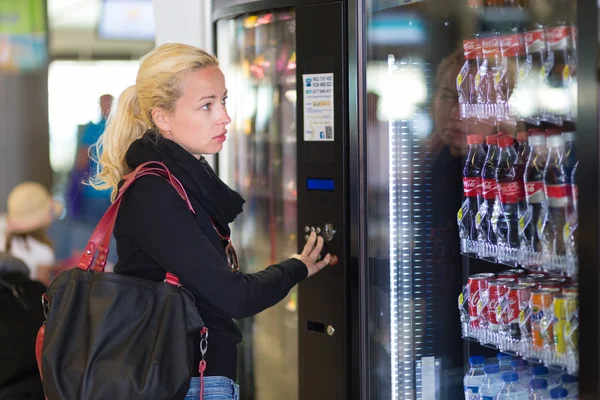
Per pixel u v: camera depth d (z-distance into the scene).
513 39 2.12
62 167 6.33
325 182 2.63
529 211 2.03
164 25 3.78
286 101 3.03
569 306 1.86
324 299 2.67
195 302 2.07
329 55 2.60
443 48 2.48
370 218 2.52
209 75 2.11
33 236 5.34
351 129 2.53
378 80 2.48
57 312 1.97
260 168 3.20
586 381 1.64
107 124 2.26
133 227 2.01
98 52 6.35
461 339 2.57
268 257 3.21
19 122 6.23
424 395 2.54
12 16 6.16
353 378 2.58
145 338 1.92
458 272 2.56
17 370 2.86
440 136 2.52
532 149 2.04
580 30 1.60
